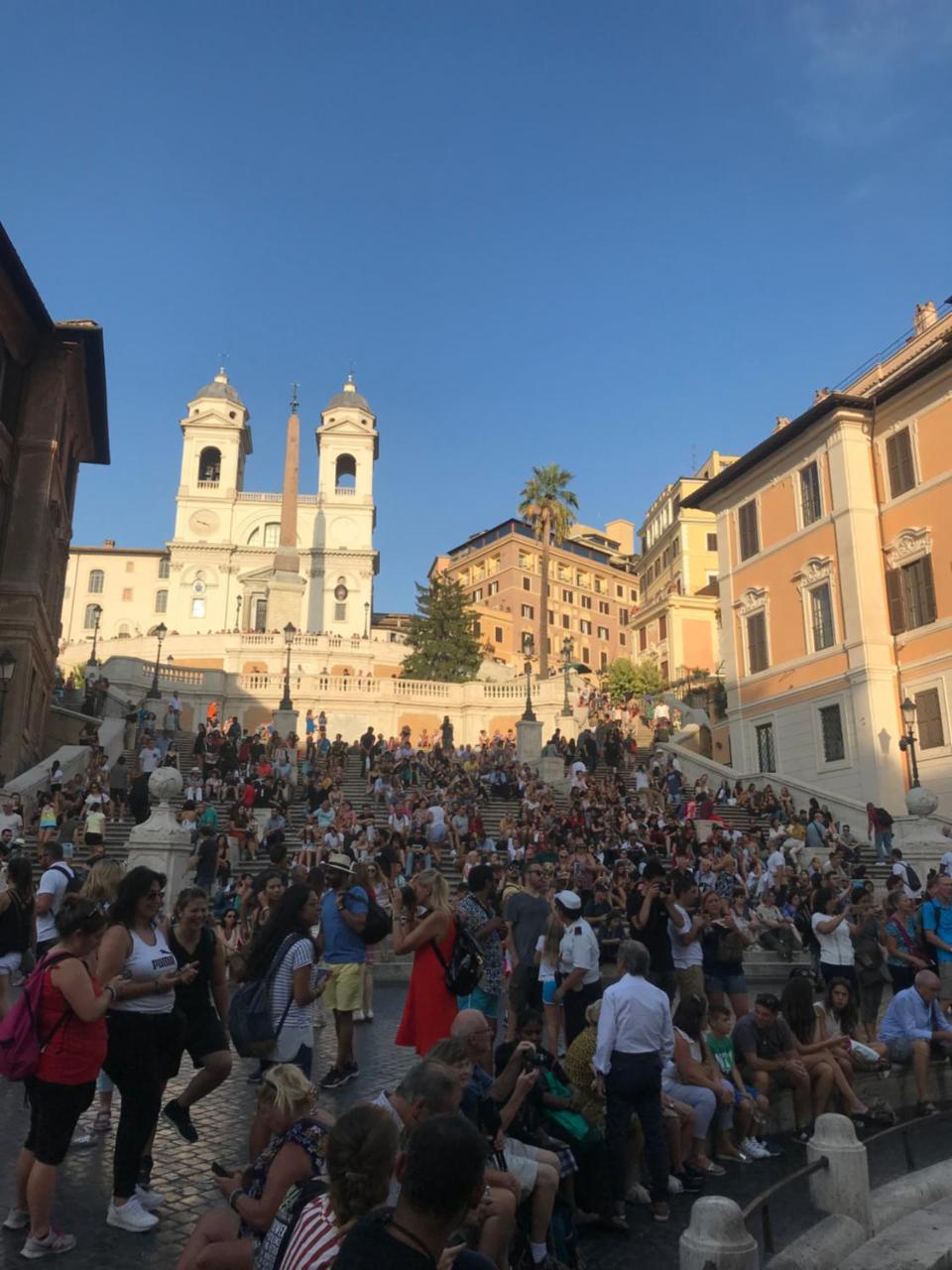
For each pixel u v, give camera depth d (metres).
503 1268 4.23
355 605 77.38
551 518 59.53
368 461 82.81
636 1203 6.23
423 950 6.57
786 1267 5.09
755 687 33.97
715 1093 7.00
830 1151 5.90
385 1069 8.59
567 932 8.48
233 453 80.81
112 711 37.00
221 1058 5.79
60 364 25.86
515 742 39.94
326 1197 3.36
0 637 23.89
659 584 76.25
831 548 30.84
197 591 76.56
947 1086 9.09
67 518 30.16
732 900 16.55
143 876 5.27
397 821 22.73
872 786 28.14
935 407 28.25
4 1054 4.62
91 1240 4.83
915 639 28.27
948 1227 5.95
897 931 10.86
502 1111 5.19
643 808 26.64
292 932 6.11
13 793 20.45
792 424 31.98
